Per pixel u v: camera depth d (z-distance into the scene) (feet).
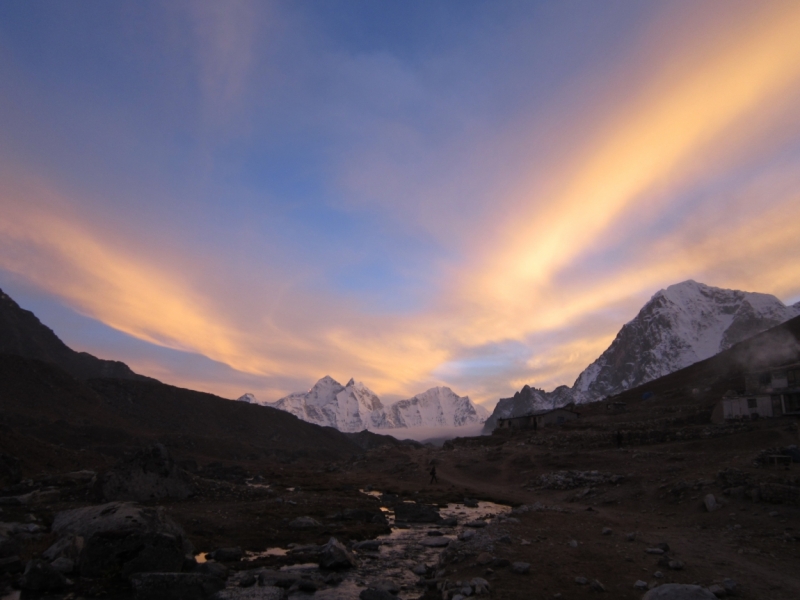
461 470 200.34
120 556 54.34
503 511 121.80
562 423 295.28
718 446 145.18
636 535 70.59
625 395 443.73
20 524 70.59
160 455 107.34
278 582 56.29
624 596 46.19
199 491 112.88
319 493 153.89
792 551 60.39
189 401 530.27
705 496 88.33
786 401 181.78
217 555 67.97
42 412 334.65
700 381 386.52
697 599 37.70
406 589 55.21
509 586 48.93
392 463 250.98
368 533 90.02
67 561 54.60
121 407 440.45
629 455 155.63
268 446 460.96
